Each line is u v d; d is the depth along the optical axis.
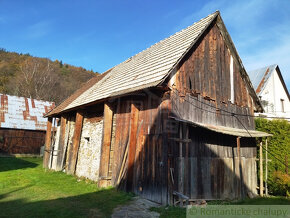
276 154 9.80
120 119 8.31
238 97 9.79
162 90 6.70
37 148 21.88
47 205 5.89
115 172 8.01
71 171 10.70
